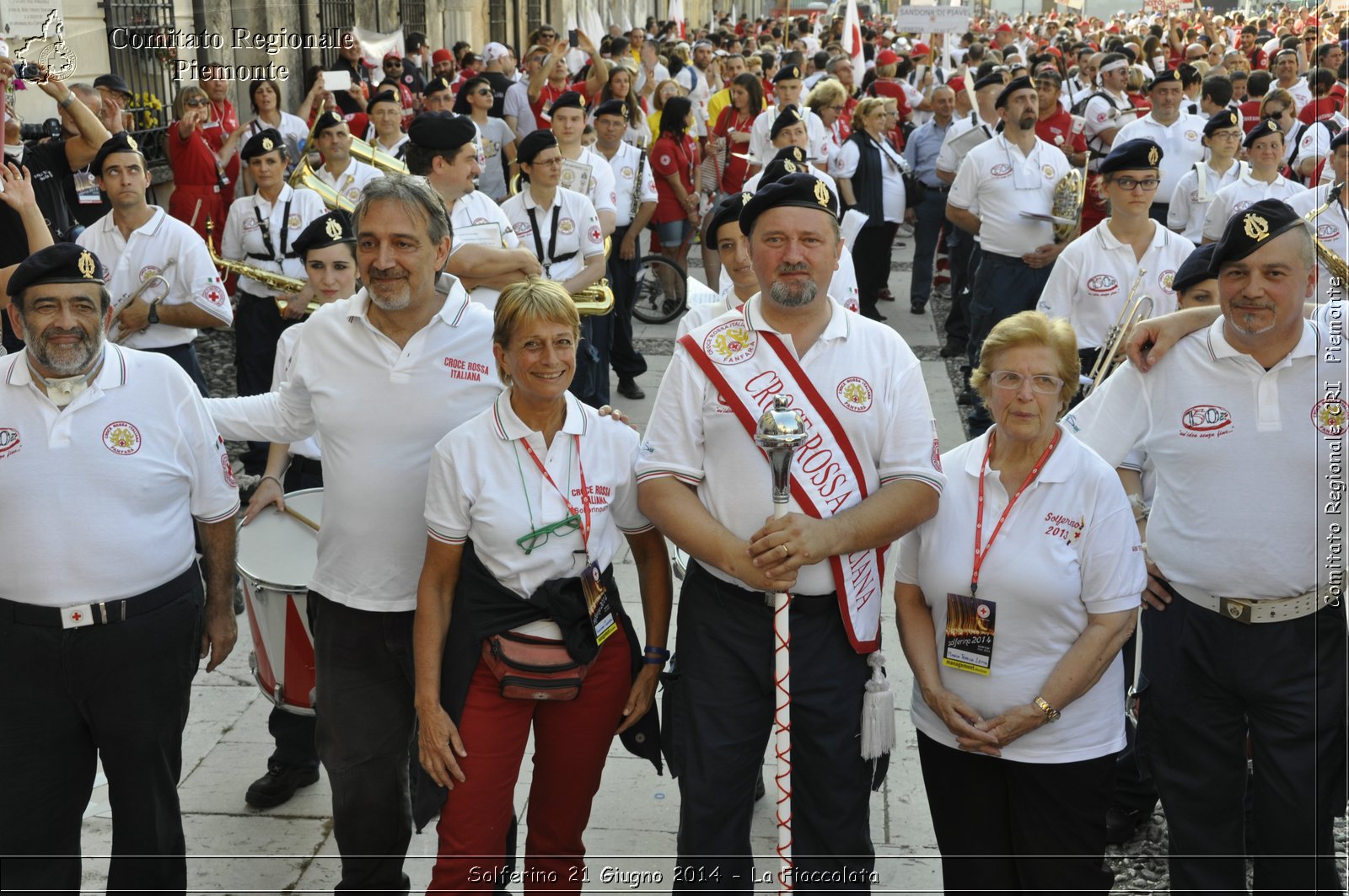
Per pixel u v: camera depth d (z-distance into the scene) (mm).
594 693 3350
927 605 3342
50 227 6785
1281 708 3283
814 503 3135
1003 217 7965
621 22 32938
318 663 3635
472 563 3332
